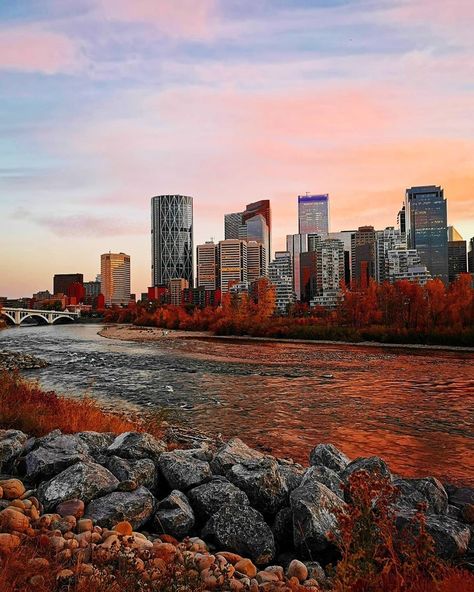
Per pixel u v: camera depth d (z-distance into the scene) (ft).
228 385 112.16
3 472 28.35
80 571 15.67
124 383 114.52
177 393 100.12
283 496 25.59
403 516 22.62
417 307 336.49
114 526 21.38
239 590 16.79
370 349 240.12
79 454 27.89
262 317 406.00
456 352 222.89
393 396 97.14
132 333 406.82
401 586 15.11
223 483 26.20
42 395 52.90
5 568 14.44
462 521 26.58
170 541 21.62
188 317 504.02
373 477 18.72
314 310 495.00
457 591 15.15
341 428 68.28
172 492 25.57
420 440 61.67
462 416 77.05
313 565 21.08
